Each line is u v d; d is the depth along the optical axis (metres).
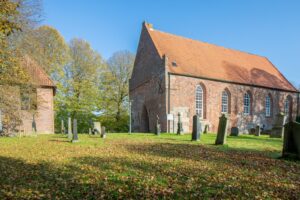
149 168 7.23
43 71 26.30
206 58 34.25
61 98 36.19
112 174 6.50
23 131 20.77
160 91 28.77
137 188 5.39
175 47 32.69
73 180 5.98
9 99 18.12
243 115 34.06
